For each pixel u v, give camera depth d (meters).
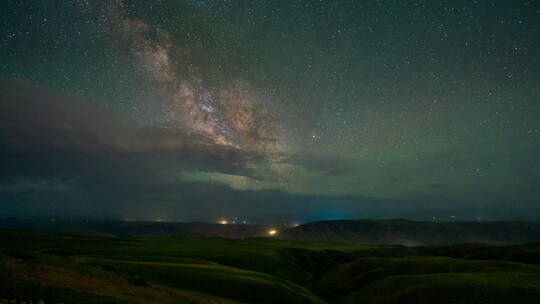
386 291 56.62
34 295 18.28
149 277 39.03
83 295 20.28
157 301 25.12
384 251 155.75
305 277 82.69
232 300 38.19
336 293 71.25
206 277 43.34
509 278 52.12
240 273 49.88
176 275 42.00
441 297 48.22
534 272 59.72
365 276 76.12
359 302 57.91
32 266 24.62
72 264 30.16
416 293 51.12
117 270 38.09
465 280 51.50
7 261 24.03
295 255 107.94
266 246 118.94
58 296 18.91
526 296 43.59
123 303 20.92
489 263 69.94
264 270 75.06
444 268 70.31
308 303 45.22
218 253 80.12
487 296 45.38
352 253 136.88
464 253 134.25
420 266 74.31
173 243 101.81
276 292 44.06
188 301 28.73
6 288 18.25
